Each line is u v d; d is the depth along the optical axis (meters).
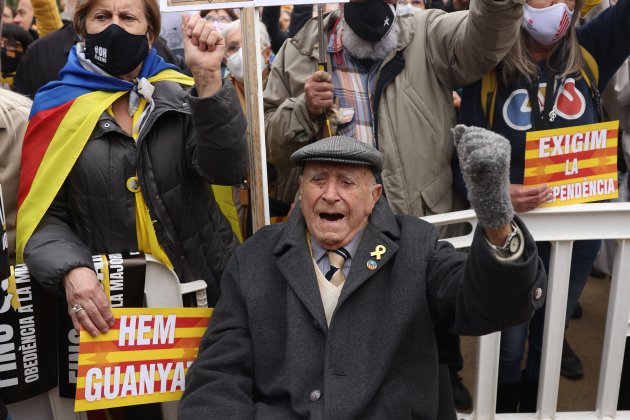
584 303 4.25
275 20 4.65
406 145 2.66
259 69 2.27
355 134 2.72
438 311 1.87
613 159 2.42
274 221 3.13
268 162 3.13
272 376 1.96
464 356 3.76
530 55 2.60
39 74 3.41
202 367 1.96
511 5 2.31
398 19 2.75
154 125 2.23
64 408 2.26
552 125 2.58
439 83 2.71
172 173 2.22
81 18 2.24
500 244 1.56
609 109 3.19
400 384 1.89
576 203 2.41
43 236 2.12
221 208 2.65
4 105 2.38
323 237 1.96
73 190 2.21
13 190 2.35
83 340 2.07
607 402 2.54
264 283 2.00
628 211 2.35
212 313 2.09
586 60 2.67
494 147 1.44
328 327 1.91
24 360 2.17
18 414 2.24
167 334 2.19
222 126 2.08
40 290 2.17
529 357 2.87
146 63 2.30
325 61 2.69
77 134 2.17
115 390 2.12
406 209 2.66
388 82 2.69
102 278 2.15
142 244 2.23
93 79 2.25
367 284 1.93
